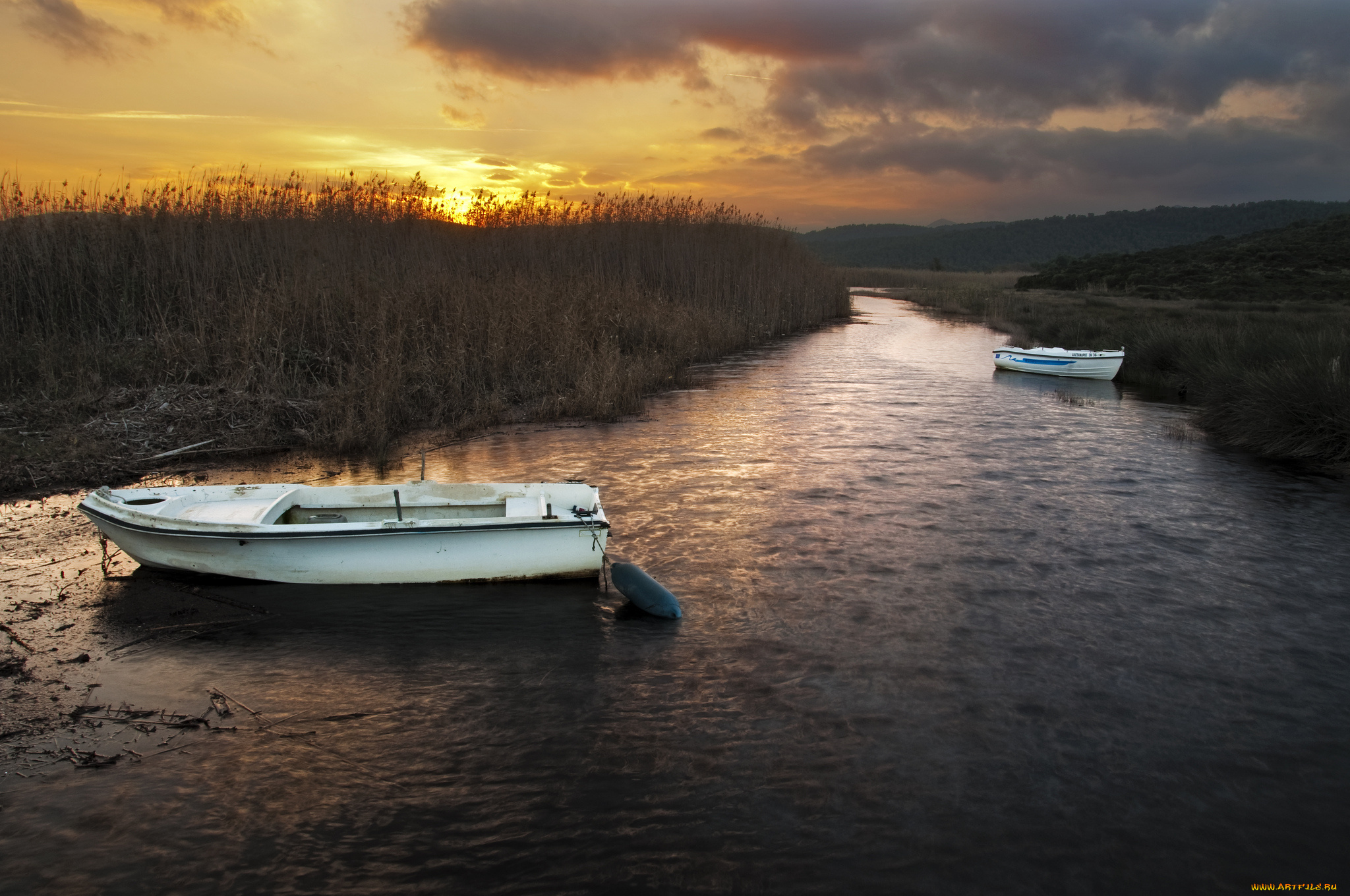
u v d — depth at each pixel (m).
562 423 13.78
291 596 6.72
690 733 4.95
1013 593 7.02
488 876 3.82
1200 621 6.54
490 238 24.05
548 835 4.09
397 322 15.44
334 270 17.19
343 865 3.88
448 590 6.88
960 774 4.59
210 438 11.53
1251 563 7.77
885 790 4.45
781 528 8.56
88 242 15.71
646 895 3.72
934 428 13.77
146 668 5.61
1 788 4.38
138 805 4.27
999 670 5.73
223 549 6.74
